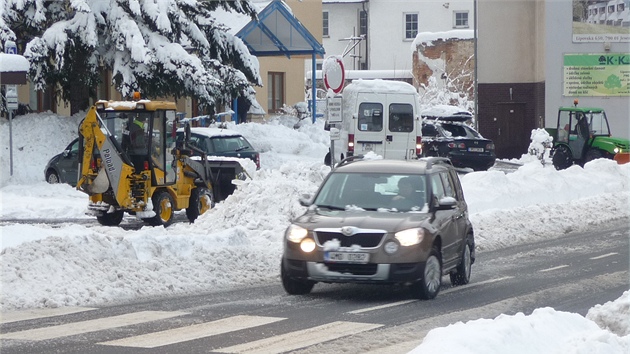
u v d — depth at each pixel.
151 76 59.16
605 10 77.88
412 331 18.30
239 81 64.38
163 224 38.38
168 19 59.25
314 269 21.88
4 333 17.83
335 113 37.31
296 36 80.12
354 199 23.66
